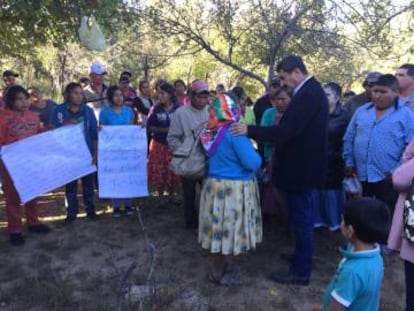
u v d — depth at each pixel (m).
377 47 8.32
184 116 4.85
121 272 4.31
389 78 4.20
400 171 3.06
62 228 5.60
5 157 4.79
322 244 5.20
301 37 8.12
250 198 3.90
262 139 3.79
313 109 3.77
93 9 6.02
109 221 5.84
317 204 5.13
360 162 4.50
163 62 8.89
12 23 7.25
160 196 6.56
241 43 8.36
